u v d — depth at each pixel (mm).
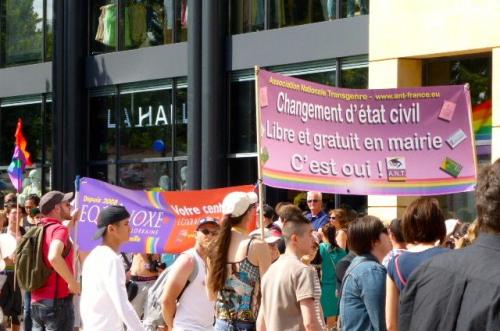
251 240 9859
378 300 8953
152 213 15102
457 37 20109
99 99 29094
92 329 9898
